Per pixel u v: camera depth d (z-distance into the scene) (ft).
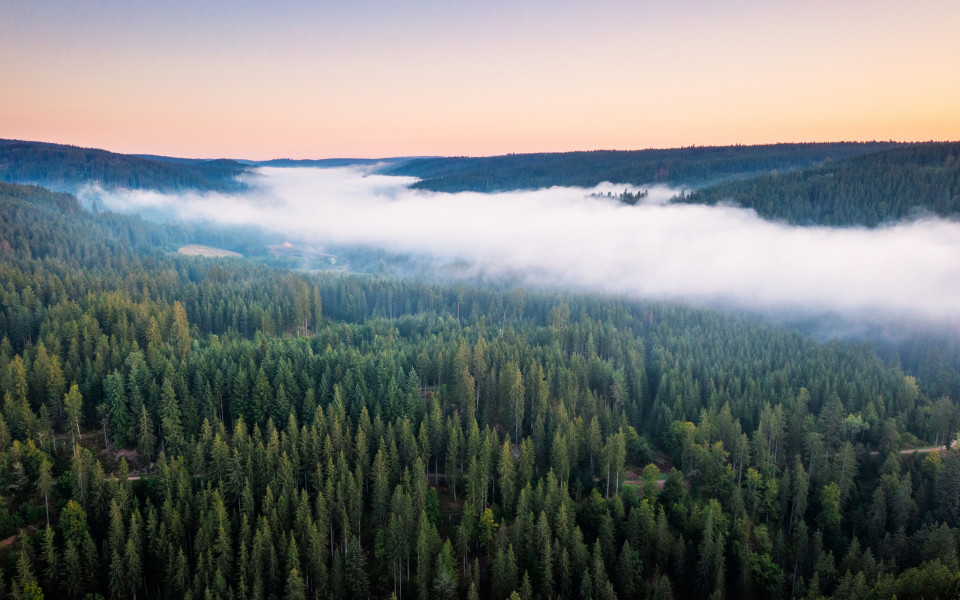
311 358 453.58
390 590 296.51
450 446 359.46
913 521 331.16
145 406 377.50
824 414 418.10
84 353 440.04
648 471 354.74
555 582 289.12
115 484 315.78
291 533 291.58
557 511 316.60
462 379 431.43
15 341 488.85
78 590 272.10
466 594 290.76
